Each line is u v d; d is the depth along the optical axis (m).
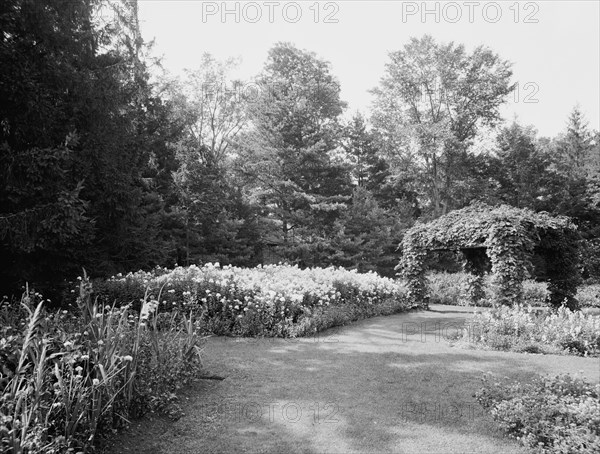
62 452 3.24
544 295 15.05
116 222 11.84
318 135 25.12
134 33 19.44
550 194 27.88
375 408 4.82
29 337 3.37
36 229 8.46
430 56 28.36
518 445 3.94
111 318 4.30
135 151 13.98
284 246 23.80
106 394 3.92
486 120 28.38
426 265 14.26
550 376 5.89
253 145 24.33
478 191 28.36
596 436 3.71
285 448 3.87
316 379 5.83
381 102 30.80
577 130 31.75
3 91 8.58
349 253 25.41
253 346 7.68
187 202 19.58
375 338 8.69
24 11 8.93
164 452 3.77
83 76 10.14
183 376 5.29
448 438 4.08
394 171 31.23
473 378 5.96
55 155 8.56
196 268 10.93
